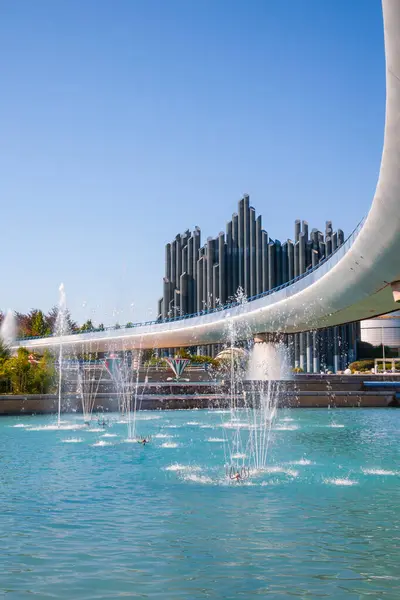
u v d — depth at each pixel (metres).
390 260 26.86
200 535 7.61
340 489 10.84
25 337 87.06
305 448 17.22
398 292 30.05
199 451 16.45
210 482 11.48
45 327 92.94
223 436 20.48
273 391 37.22
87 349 79.31
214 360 64.88
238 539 7.45
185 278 143.50
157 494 10.30
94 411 31.89
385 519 8.52
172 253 153.88
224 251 136.38
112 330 71.06
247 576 6.09
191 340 66.50
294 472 12.77
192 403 34.34
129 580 5.96
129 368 56.56
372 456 15.45
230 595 5.57
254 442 18.66
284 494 10.39
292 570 6.27
